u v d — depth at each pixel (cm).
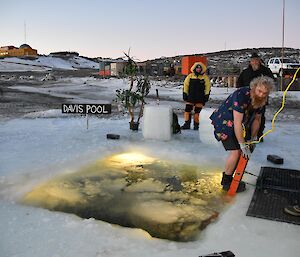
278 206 374
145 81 801
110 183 455
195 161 550
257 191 418
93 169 509
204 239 313
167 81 3048
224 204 390
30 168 502
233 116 407
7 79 3338
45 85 2630
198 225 342
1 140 684
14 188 430
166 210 376
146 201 400
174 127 739
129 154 594
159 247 295
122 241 304
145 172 500
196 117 800
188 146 638
